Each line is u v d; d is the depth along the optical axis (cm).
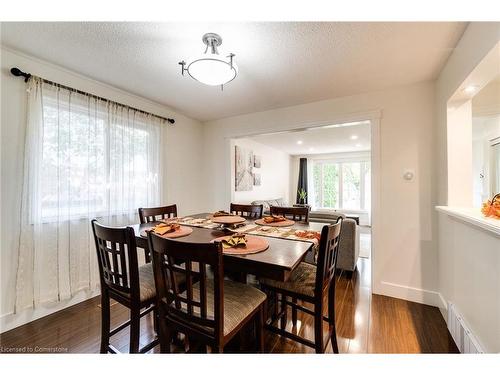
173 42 167
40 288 192
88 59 192
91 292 227
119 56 187
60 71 206
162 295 112
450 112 187
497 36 112
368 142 545
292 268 102
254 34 156
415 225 228
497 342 110
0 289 173
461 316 153
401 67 199
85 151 220
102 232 131
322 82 230
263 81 229
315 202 751
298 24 145
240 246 125
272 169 634
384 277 241
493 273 114
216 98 277
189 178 354
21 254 181
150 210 219
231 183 359
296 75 216
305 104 292
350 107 262
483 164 248
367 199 674
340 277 291
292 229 176
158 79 228
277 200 594
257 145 548
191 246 94
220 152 365
